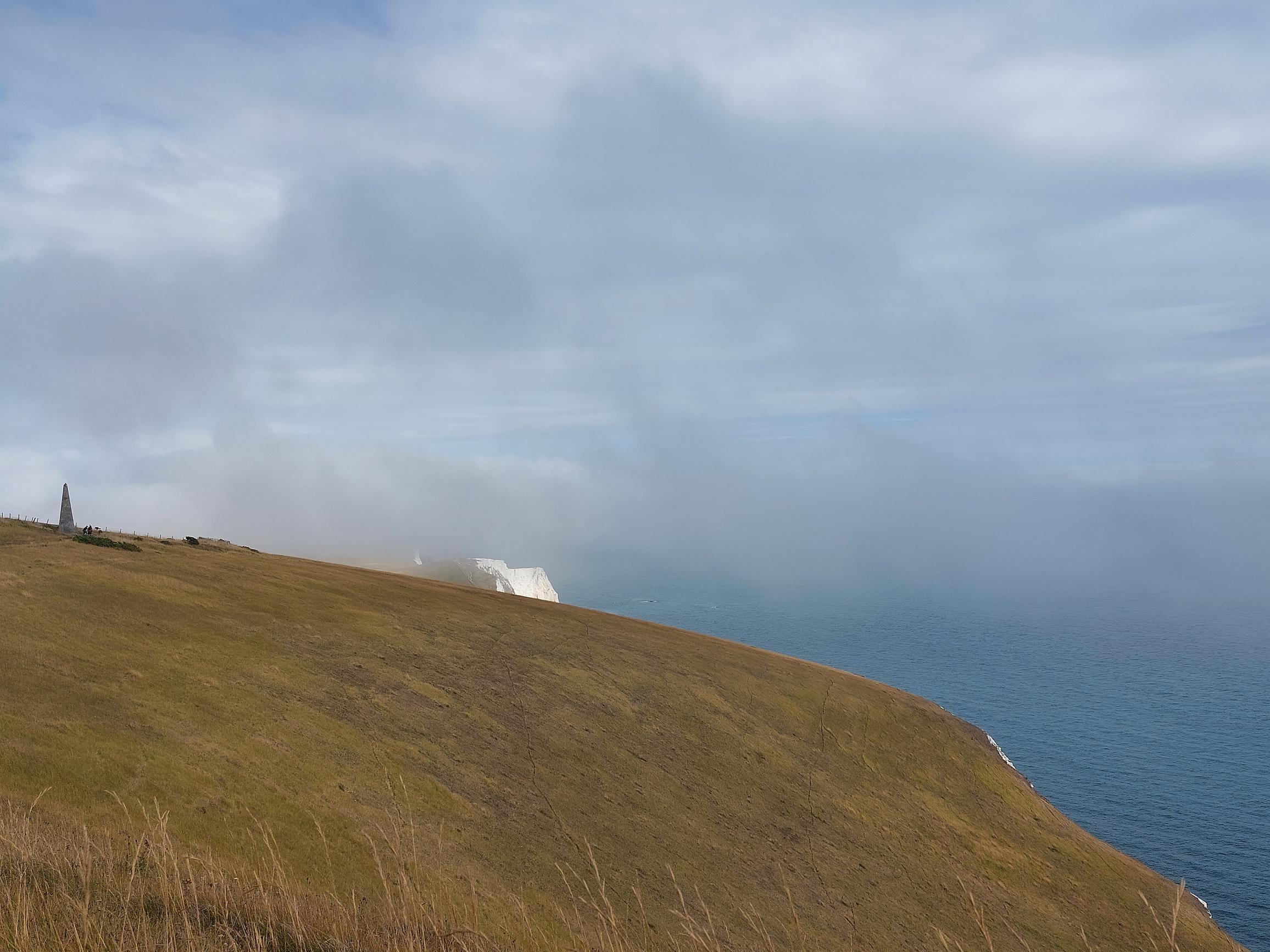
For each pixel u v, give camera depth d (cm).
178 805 2262
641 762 4716
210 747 2786
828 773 5869
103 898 970
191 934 881
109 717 2677
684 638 8775
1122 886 5756
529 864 3027
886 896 4209
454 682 4766
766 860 4059
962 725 8294
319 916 1109
